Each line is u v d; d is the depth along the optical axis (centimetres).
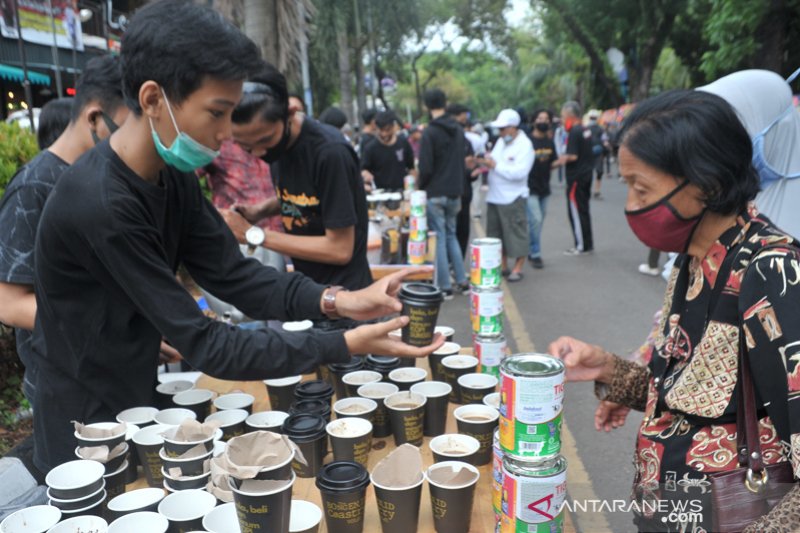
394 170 808
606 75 2764
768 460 126
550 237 1111
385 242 488
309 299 188
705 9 1861
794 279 117
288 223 295
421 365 255
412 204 457
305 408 191
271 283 193
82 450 155
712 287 133
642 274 806
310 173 270
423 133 679
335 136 271
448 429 201
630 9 2283
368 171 808
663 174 130
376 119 792
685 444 138
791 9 1184
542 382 125
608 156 2278
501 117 734
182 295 157
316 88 1451
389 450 191
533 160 757
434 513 151
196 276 197
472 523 154
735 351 128
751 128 217
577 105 902
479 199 1450
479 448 176
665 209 132
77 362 173
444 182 680
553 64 5275
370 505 164
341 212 270
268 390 210
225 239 195
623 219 1272
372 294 182
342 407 191
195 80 143
